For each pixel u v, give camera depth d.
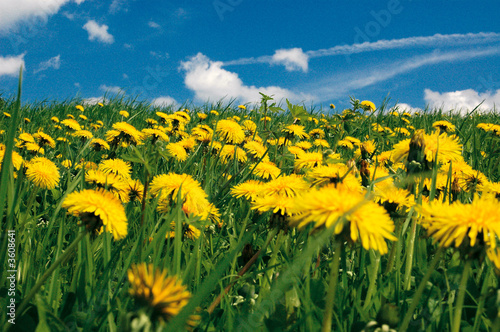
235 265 1.60
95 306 1.06
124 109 9.39
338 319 1.06
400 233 1.35
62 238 1.42
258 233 2.04
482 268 1.38
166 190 1.67
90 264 1.20
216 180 2.91
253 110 6.29
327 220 0.72
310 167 2.34
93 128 6.83
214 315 1.21
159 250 1.24
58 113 7.96
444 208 0.87
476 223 0.80
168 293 0.62
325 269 1.49
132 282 0.64
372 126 5.33
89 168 2.64
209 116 7.38
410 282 1.36
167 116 4.97
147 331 0.58
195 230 1.75
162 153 1.66
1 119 5.27
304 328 1.04
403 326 0.87
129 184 1.95
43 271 1.37
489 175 3.07
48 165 2.25
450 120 5.92
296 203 0.80
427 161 1.47
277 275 1.18
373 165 2.59
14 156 2.20
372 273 1.30
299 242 1.68
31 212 2.23
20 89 0.86
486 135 4.44
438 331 1.09
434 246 1.71
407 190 1.49
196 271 1.35
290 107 2.38
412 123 7.21
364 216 0.73
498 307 0.71
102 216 0.97
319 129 5.02
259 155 3.04
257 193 1.74
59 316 1.08
